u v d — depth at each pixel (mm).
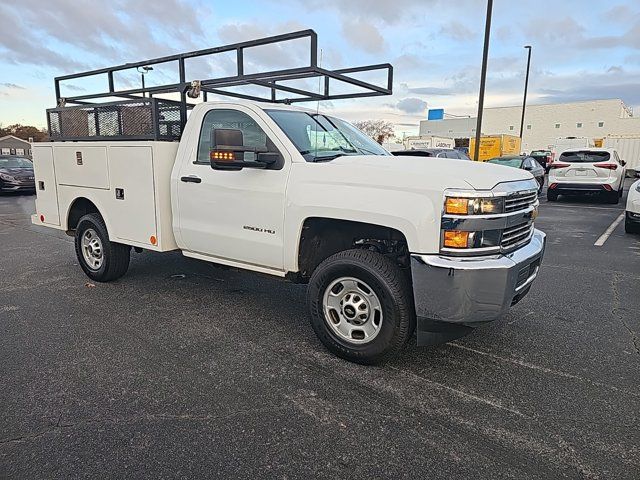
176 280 5680
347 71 5199
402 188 3150
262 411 2873
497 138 31891
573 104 67938
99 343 3836
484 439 2623
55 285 5461
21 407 2885
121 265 5418
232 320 4391
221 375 3318
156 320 4371
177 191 4473
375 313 3398
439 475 2334
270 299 5012
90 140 5258
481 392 3123
